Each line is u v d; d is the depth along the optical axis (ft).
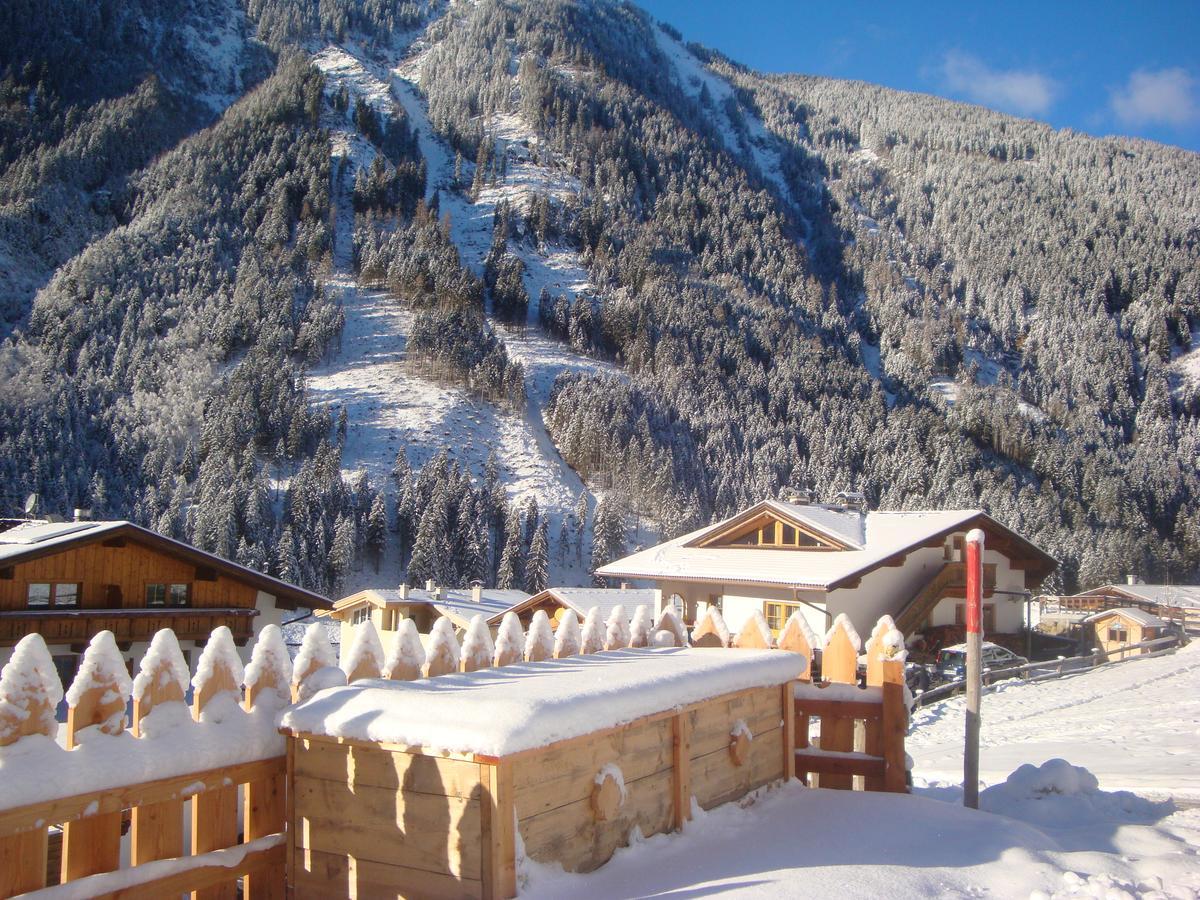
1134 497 334.44
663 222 632.79
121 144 601.21
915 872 14.83
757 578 93.35
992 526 110.83
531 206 554.87
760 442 338.54
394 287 415.64
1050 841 17.58
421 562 214.28
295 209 494.59
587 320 422.82
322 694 14.26
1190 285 604.90
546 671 17.03
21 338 317.83
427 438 288.10
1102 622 125.08
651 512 277.23
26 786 10.48
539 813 13.04
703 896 13.07
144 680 12.47
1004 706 66.08
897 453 339.16
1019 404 461.78
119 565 69.67
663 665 17.69
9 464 229.04
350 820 13.38
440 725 12.46
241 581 74.90
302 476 230.68
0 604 64.18
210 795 13.17
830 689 21.44
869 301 637.71
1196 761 32.14
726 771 18.08
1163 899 14.05
